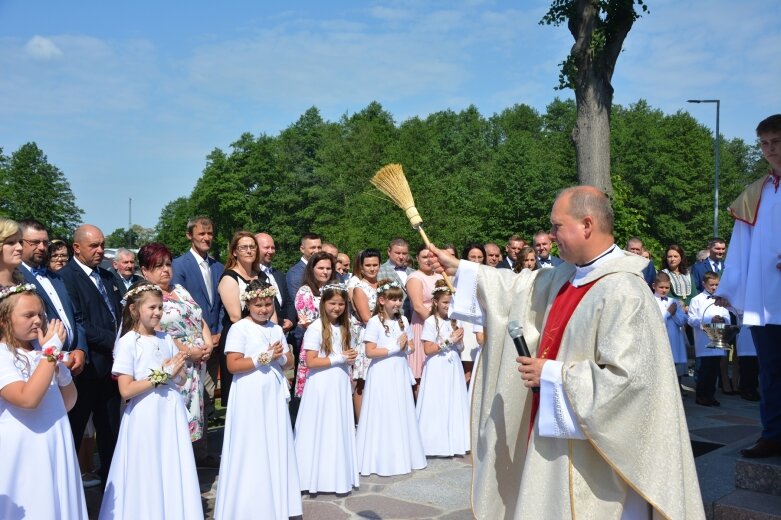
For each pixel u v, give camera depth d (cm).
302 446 585
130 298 469
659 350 278
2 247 446
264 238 789
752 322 421
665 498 269
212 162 5428
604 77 1363
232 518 482
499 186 4141
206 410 686
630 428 269
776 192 414
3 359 379
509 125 7712
